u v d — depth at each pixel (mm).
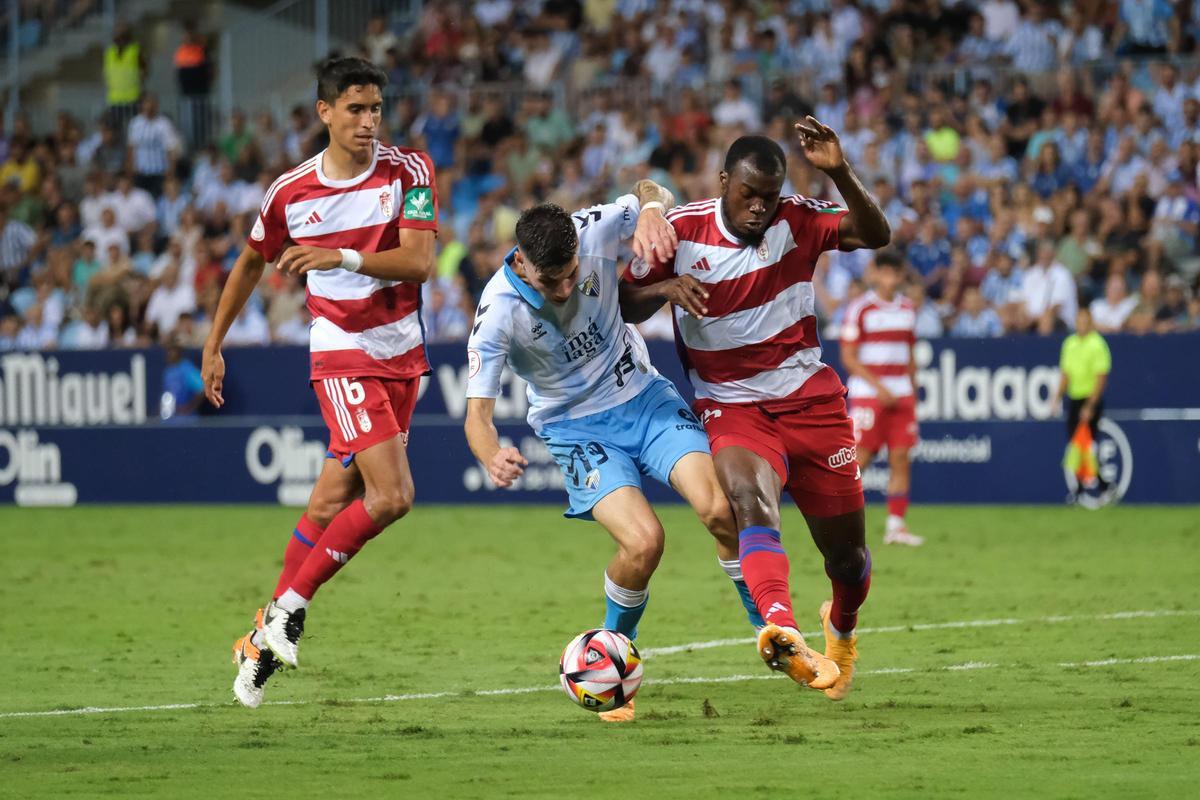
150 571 45938
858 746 21172
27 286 83688
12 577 44750
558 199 73812
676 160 73125
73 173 88875
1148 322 61719
